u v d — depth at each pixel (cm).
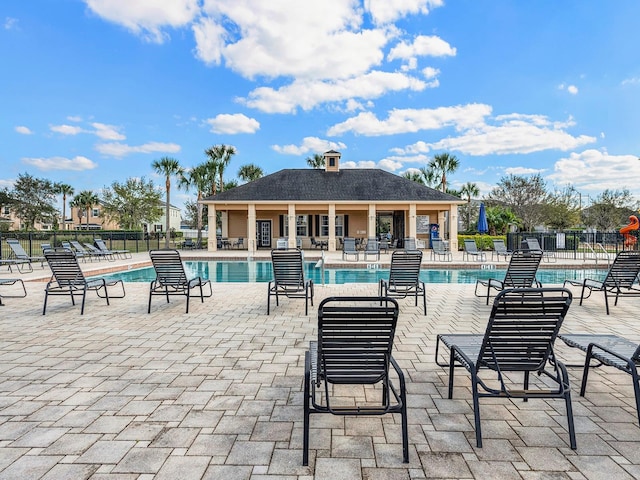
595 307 670
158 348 439
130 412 282
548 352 266
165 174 2598
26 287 920
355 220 2684
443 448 235
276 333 503
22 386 330
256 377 352
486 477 206
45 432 253
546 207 3164
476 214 3975
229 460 221
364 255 1869
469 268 1477
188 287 636
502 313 250
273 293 679
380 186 2448
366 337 240
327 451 232
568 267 1452
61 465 216
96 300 738
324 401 301
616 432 254
